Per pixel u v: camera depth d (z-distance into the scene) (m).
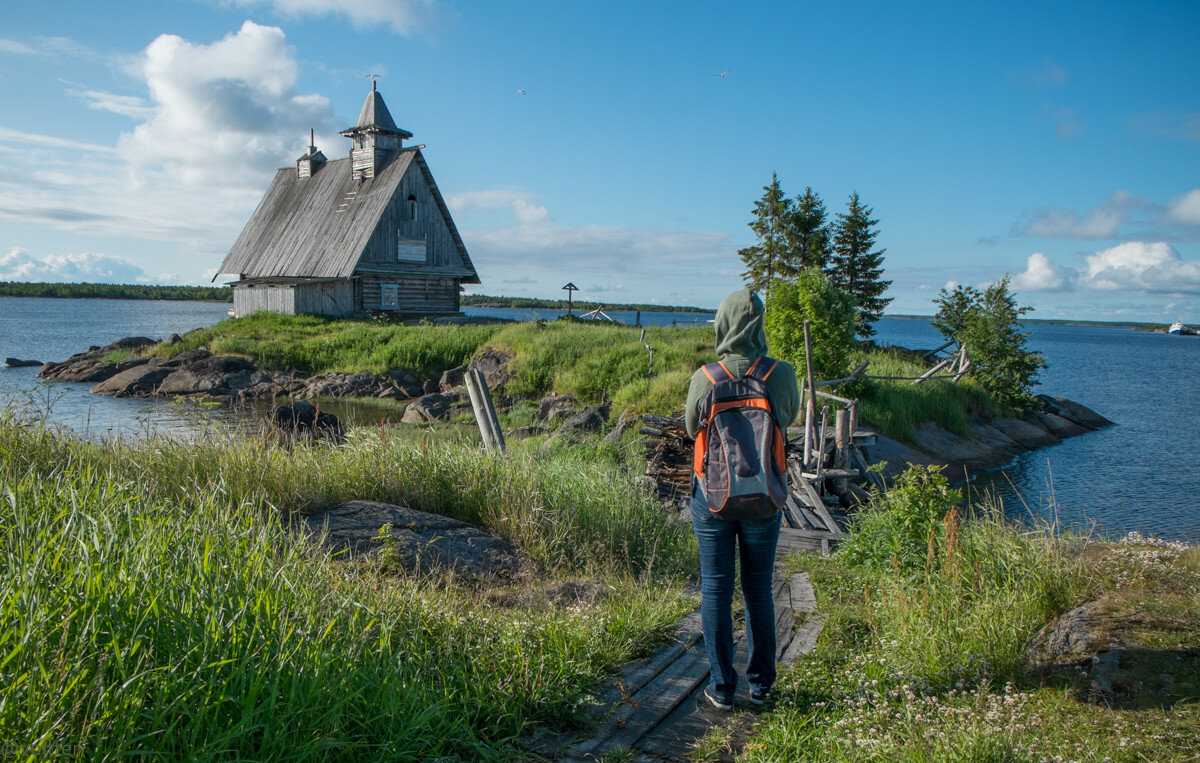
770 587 3.86
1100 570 5.00
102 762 2.32
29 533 3.53
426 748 3.11
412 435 17.11
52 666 2.53
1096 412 32.59
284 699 2.91
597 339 28.89
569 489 7.98
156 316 107.69
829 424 16.58
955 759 2.89
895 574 6.09
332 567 4.66
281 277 44.28
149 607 2.93
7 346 50.09
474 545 6.38
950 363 23.70
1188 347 185.75
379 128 44.38
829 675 4.20
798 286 18.56
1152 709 3.29
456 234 45.38
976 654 4.05
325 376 29.59
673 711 3.88
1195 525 13.21
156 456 6.54
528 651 3.99
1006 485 16.97
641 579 6.50
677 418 13.97
